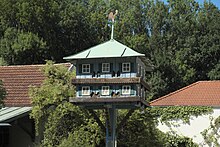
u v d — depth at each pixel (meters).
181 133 32.59
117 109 23.58
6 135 28.67
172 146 32.31
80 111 23.88
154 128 26.27
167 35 61.38
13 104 29.02
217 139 32.03
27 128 27.17
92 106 21.75
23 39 49.56
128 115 22.61
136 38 59.81
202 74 57.53
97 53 21.34
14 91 30.50
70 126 24.16
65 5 56.34
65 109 23.88
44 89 24.47
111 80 20.86
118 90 20.91
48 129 24.28
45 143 24.22
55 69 25.17
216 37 58.22
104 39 59.78
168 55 57.94
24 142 28.09
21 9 51.53
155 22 64.38
